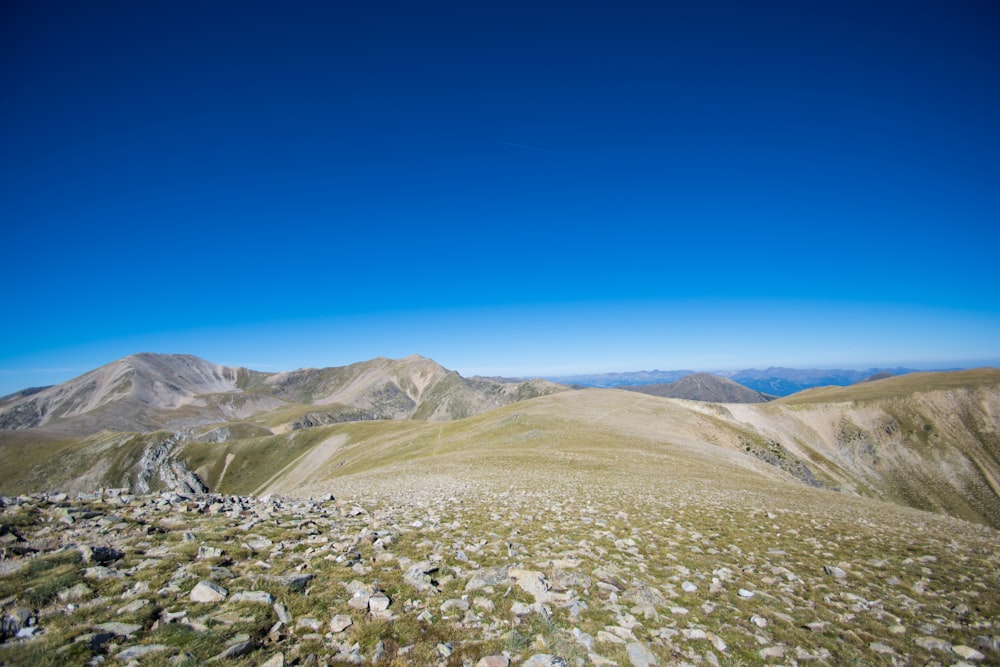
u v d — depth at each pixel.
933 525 25.97
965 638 10.64
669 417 98.31
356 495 29.11
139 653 7.59
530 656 8.62
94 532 13.23
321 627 9.11
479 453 59.16
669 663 8.74
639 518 22.16
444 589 11.35
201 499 19.61
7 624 8.01
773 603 12.17
